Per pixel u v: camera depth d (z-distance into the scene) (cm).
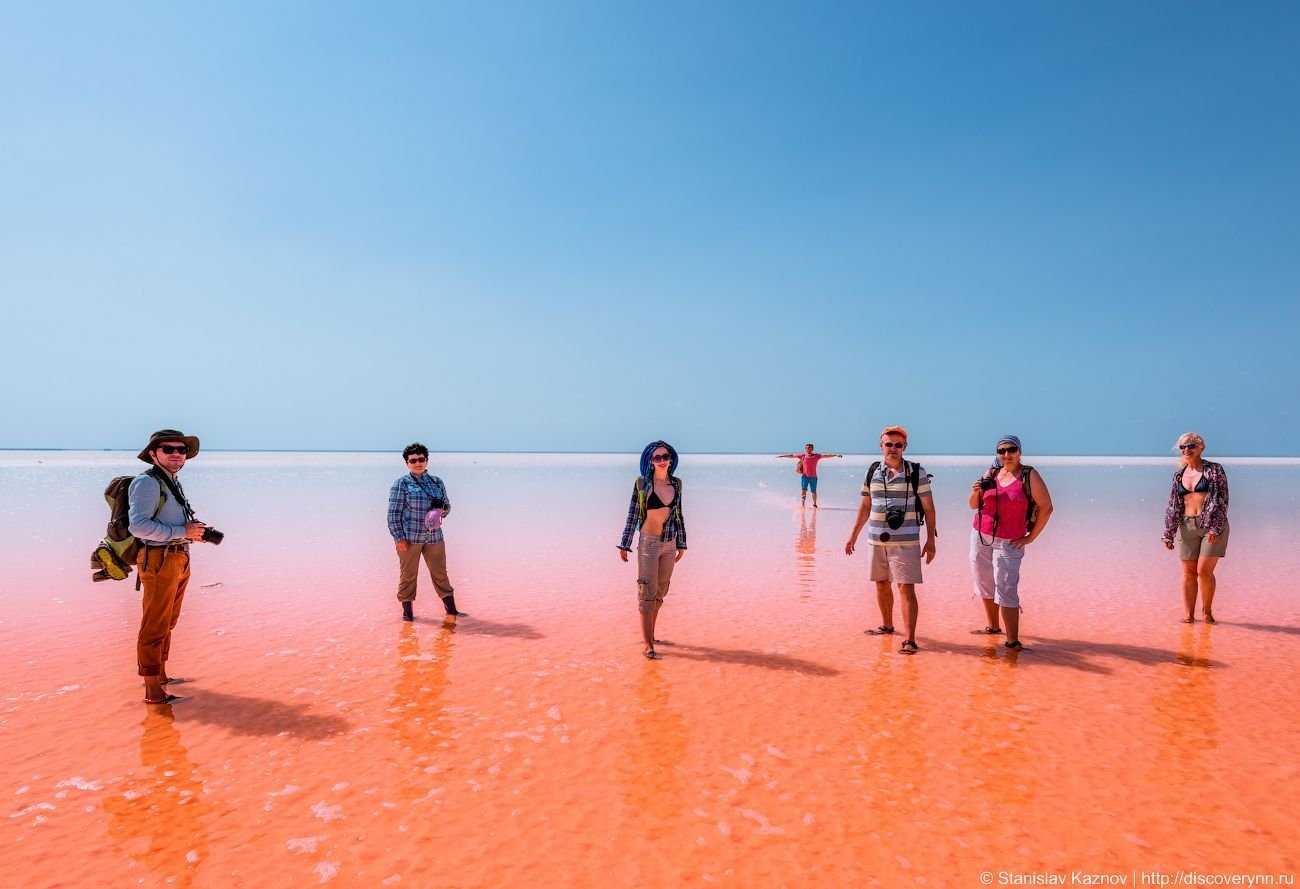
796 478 4709
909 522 627
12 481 3659
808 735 437
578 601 833
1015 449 631
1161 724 452
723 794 359
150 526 468
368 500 2366
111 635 662
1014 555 627
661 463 617
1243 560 1142
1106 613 776
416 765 392
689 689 523
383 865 295
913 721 460
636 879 286
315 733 437
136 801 350
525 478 4375
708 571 1044
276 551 1219
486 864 296
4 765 389
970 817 337
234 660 590
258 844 311
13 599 816
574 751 412
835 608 799
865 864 297
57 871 289
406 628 704
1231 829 325
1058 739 430
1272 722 455
